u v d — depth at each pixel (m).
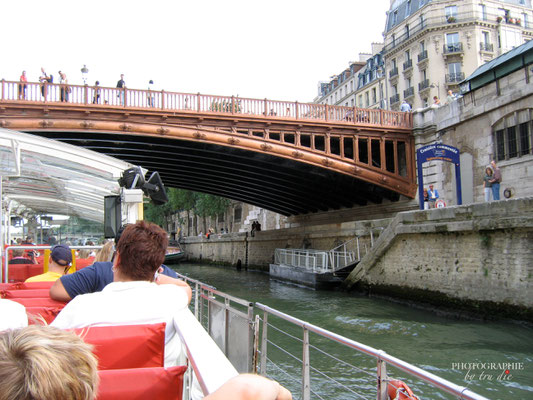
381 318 12.48
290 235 29.33
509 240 11.32
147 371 1.73
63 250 4.68
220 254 43.25
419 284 14.42
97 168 7.64
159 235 2.65
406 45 47.12
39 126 16.69
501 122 19.86
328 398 6.16
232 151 20.77
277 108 20.70
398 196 25.28
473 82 21.20
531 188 18.25
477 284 12.20
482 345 9.19
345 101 62.53
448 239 13.35
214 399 1.08
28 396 0.81
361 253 20.39
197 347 1.76
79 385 0.88
